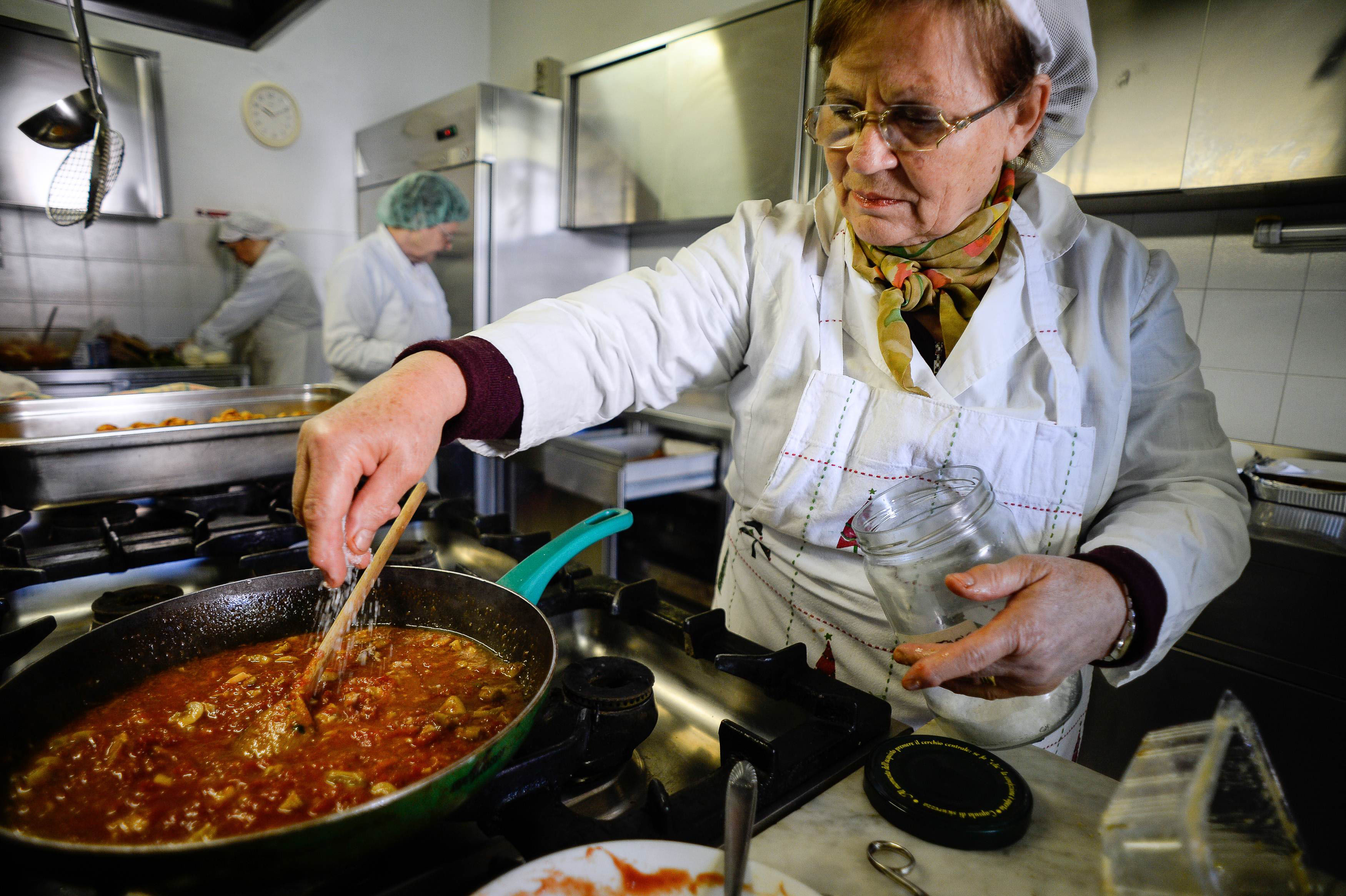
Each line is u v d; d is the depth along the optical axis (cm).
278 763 58
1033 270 83
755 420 96
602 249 343
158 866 39
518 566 82
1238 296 189
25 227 276
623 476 227
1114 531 70
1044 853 53
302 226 377
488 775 50
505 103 296
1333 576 138
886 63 66
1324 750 143
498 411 77
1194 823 38
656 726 77
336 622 66
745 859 45
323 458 58
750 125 244
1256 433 190
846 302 91
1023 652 55
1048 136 82
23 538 123
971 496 63
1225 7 156
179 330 307
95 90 150
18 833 44
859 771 63
